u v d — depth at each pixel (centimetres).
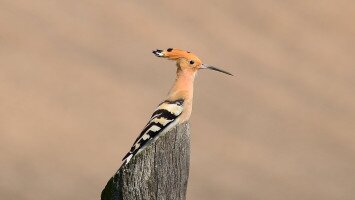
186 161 780
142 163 767
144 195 762
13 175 2472
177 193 774
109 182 770
